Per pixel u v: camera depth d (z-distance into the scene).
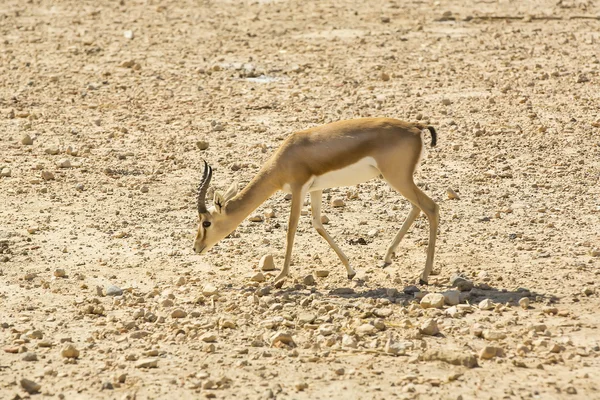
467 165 44.03
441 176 42.53
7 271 32.12
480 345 25.31
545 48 66.56
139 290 30.33
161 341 26.05
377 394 22.41
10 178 42.84
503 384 22.83
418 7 84.38
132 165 44.94
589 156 44.59
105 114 54.28
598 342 25.27
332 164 29.77
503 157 44.81
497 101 54.28
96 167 44.53
